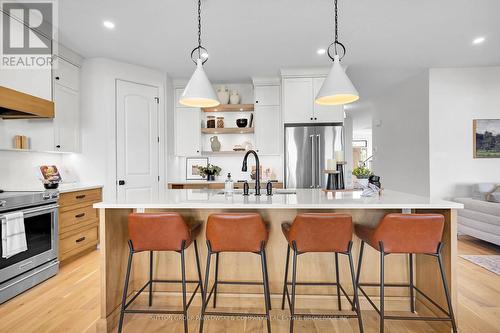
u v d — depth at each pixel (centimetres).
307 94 439
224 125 514
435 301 195
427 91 454
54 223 284
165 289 230
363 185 259
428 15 289
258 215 178
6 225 227
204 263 226
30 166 329
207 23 301
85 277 280
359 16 290
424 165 466
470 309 215
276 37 335
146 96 424
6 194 255
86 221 344
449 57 403
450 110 450
